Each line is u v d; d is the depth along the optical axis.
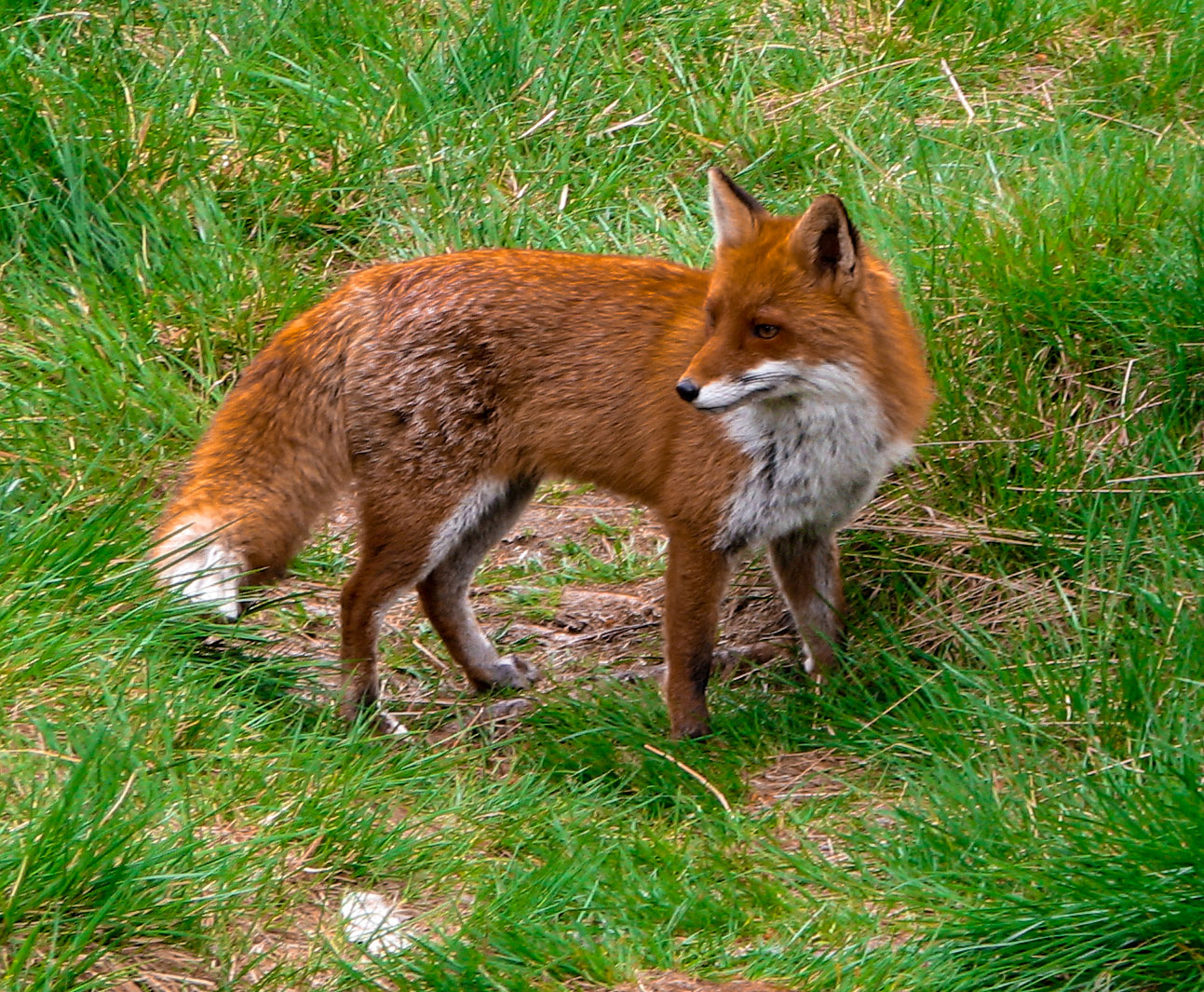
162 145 13.27
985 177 12.79
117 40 14.25
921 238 11.86
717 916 7.02
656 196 13.92
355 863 7.20
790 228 8.89
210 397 11.84
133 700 7.85
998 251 11.23
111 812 6.73
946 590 9.90
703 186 14.02
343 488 9.75
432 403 9.32
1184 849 6.47
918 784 8.12
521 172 13.92
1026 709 8.46
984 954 6.54
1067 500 10.00
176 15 14.91
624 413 9.34
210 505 9.41
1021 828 7.39
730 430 8.88
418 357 9.34
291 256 13.32
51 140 12.84
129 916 6.24
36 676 7.66
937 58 15.28
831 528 9.50
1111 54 15.13
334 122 13.95
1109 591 9.04
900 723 8.76
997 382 10.75
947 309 11.05
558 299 9.47
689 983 6.47
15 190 12.73
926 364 10.10
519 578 11.37
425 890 7.17
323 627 10.48
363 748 8.44
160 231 12.80
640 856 7.63
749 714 9.31
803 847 7.68
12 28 13.73
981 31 15.56
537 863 7.52
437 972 6.32
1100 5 15.73
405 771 8.23
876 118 14.25
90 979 5.89
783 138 14.13
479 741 9.38
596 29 15.38
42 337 11.76
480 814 7.89
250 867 6.85
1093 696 8.43
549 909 6.98
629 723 9.30
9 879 6.05
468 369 9.38
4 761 7.05
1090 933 6.38
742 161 14.17
